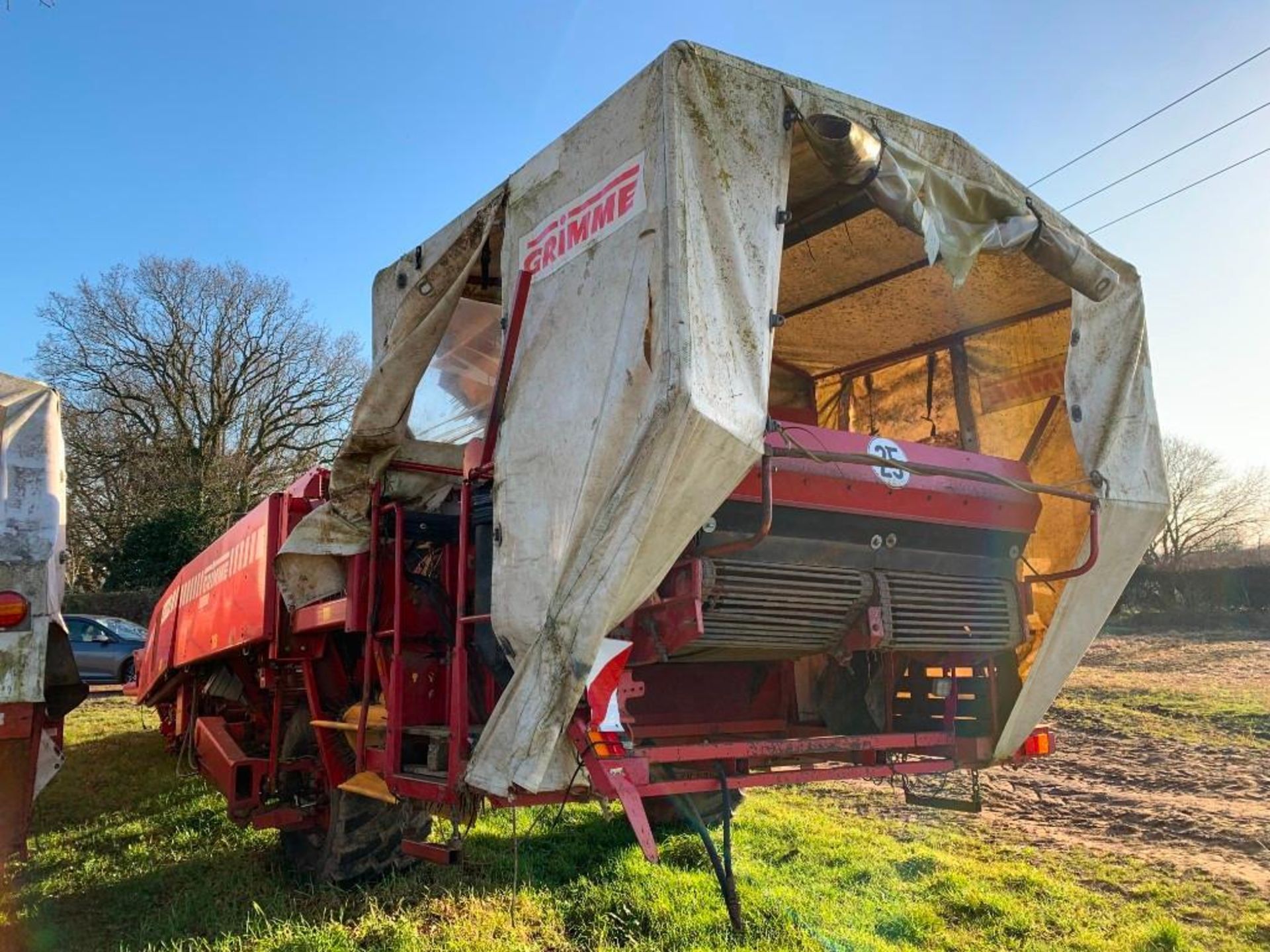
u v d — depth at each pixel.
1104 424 4.58
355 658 5.31
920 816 7.36
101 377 33.19
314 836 5.51
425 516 4.49
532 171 4.02
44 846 6.41
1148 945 4.48
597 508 3.20
